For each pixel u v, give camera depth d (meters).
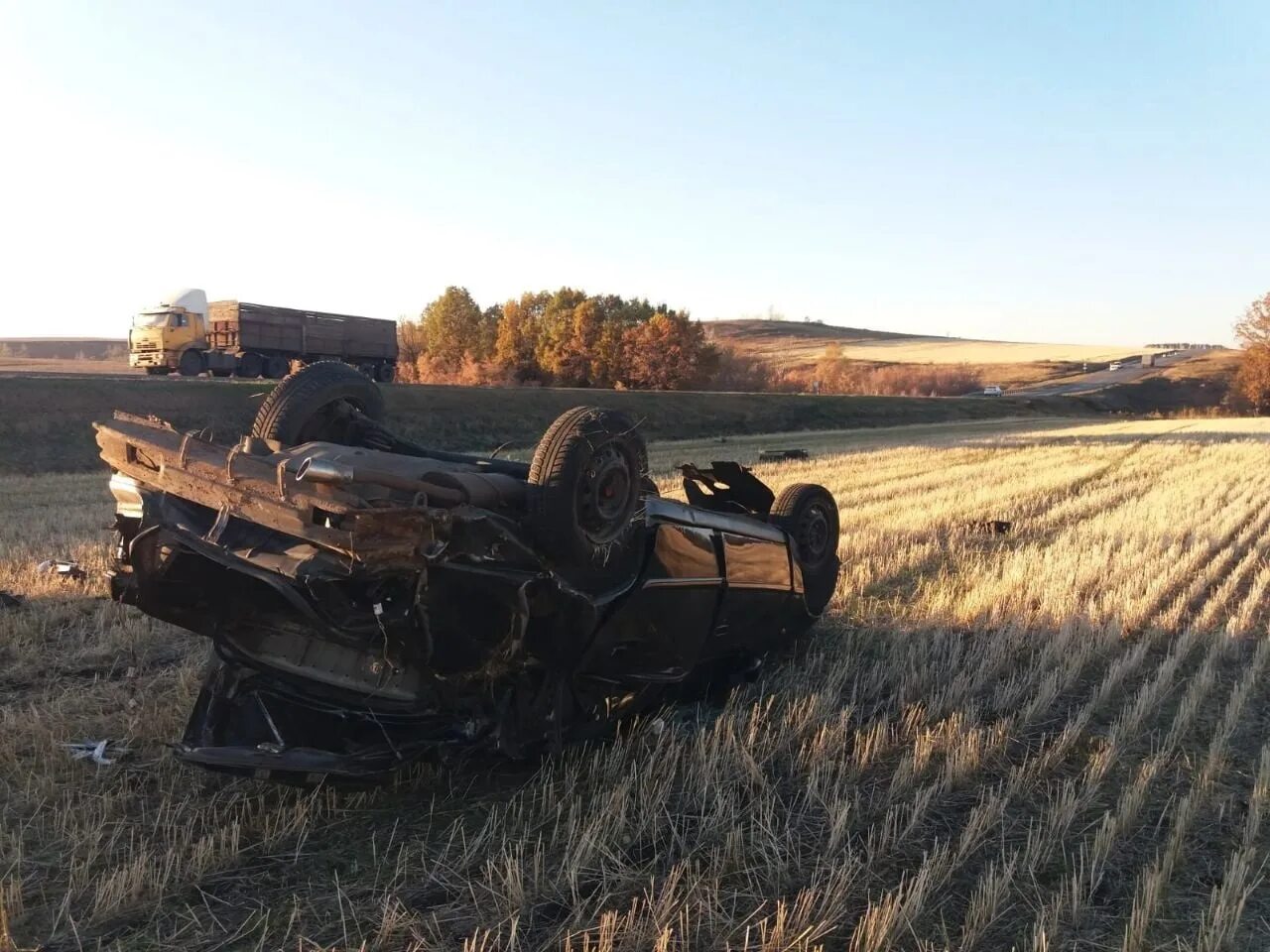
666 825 5.07
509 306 78.06
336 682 5.07
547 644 5.28
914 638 8.86
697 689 7.26
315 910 4.20
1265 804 5.36
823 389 99.62
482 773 5.69
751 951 3.96
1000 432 49.22
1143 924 4.12
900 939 4.11
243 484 4.53
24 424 29.14
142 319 41.09
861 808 5.33
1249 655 8.44
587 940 3.89
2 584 10.45
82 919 4.10
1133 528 15.23
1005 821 5.24
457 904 4.25
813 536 8.43
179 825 4.93
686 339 75.06
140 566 4.89
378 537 4.30
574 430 5.21
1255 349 93.50
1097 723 6.80
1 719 6.46
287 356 43.75
